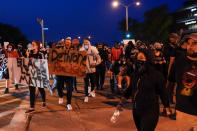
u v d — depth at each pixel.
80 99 8.02
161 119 5.54
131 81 3.37
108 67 11.23
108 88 10.62
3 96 8.63
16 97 8.42
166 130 4.75
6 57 9.31
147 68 3.19
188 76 2.79
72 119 5.56
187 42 2.89
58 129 4.84
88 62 7.46
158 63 6.48
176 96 2.95
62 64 6.32
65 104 7.19
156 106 3.14
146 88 3.14
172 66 3.12
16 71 6.43
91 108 6.65
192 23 66.38
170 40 6.18
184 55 2.92
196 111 2.74
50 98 8.23
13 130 4.75
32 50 6.40
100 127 4.98
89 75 8.20
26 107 6.81
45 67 6.16
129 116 5.80
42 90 6.74
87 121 5.40
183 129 2.87
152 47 6.70
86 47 7.42
